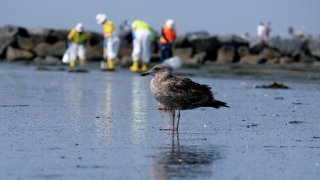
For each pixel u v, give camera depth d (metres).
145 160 11.22
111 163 10.97
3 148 12.20
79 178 9.94
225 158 11.45
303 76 36.00
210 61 58.03
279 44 61.22
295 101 21.31
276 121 16.19
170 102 14.48
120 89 25.55
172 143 12.89
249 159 11.38
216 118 16.61
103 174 10.20
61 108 18.62
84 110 18.17
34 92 23.86
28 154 11.66
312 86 28.22
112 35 40.38
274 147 12.55
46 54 58.06
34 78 31.95
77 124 15.35
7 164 10.83
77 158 11.34
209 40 58.75
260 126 15.27
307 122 16.05
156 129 14.69
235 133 14.20
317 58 62.12
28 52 56.66
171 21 39.41
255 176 10.14
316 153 11.98
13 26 59.84
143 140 13.21
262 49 60.34
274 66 49.03
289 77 35.03
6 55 57.88
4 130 14.33
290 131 14.54
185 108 14.61
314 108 19.17
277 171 10.49
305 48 62.97
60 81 29.95
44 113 17.39
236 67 46.81
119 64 49.97
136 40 39.00
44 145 12.53
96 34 58.91
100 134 13.91
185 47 58.53
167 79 14.55
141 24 39.00
